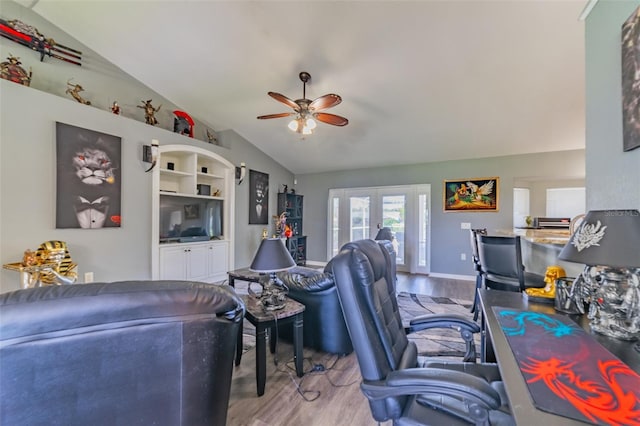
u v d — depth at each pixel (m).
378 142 5.20
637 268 1.01
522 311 1.42
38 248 2.91
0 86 2.70
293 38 2.99
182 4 2.81
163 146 4.12
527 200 6.45
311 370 2.24
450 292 4.50
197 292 0.95
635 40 1.19
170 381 0.92
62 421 0.78
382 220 6.29
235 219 5.36
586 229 1.14
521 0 2.32
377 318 1.14
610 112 1.40
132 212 3.76
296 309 2.11
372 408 1.08
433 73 3.29
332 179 6.90
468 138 4.70
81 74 3.49
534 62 2.97
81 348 0.79
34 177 2.91
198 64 3.63
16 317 0.71
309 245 7.20
